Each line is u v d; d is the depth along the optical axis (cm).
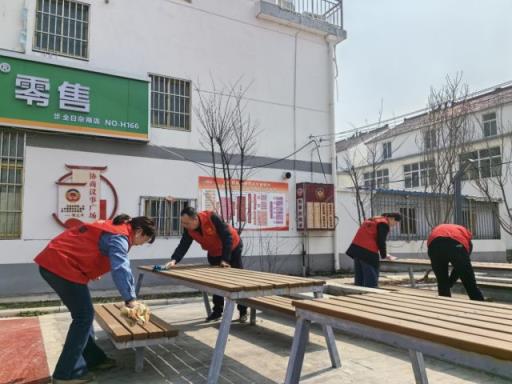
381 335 226
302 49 1219
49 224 830
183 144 998
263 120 1129
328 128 1235
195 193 1002
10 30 841
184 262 966
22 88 813
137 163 936
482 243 1550
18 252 800
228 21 1098
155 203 952
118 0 952
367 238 629
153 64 982
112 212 895
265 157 1119
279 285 358
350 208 1252
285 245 1123
